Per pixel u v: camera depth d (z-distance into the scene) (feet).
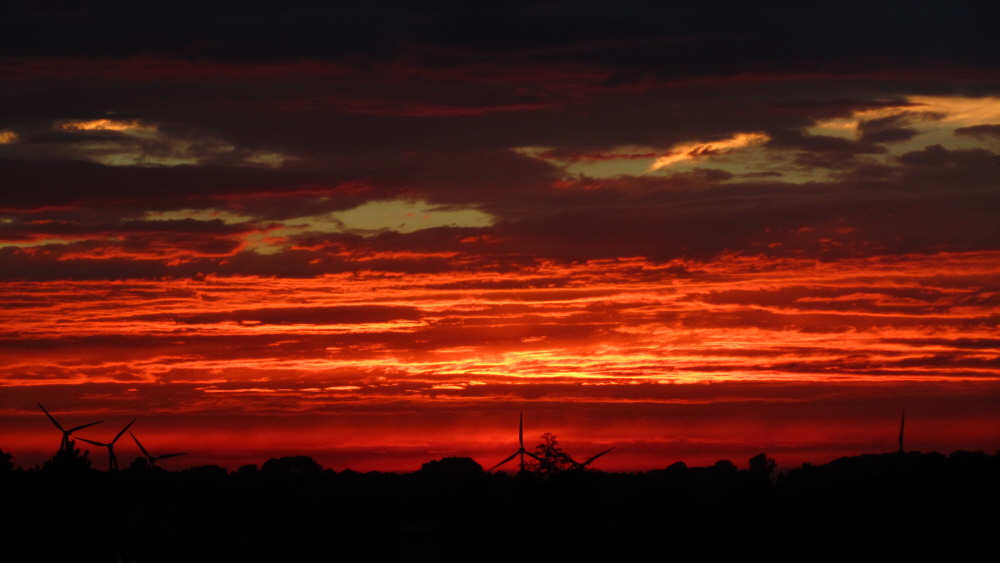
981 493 637.71
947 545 609.83
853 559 648.38
